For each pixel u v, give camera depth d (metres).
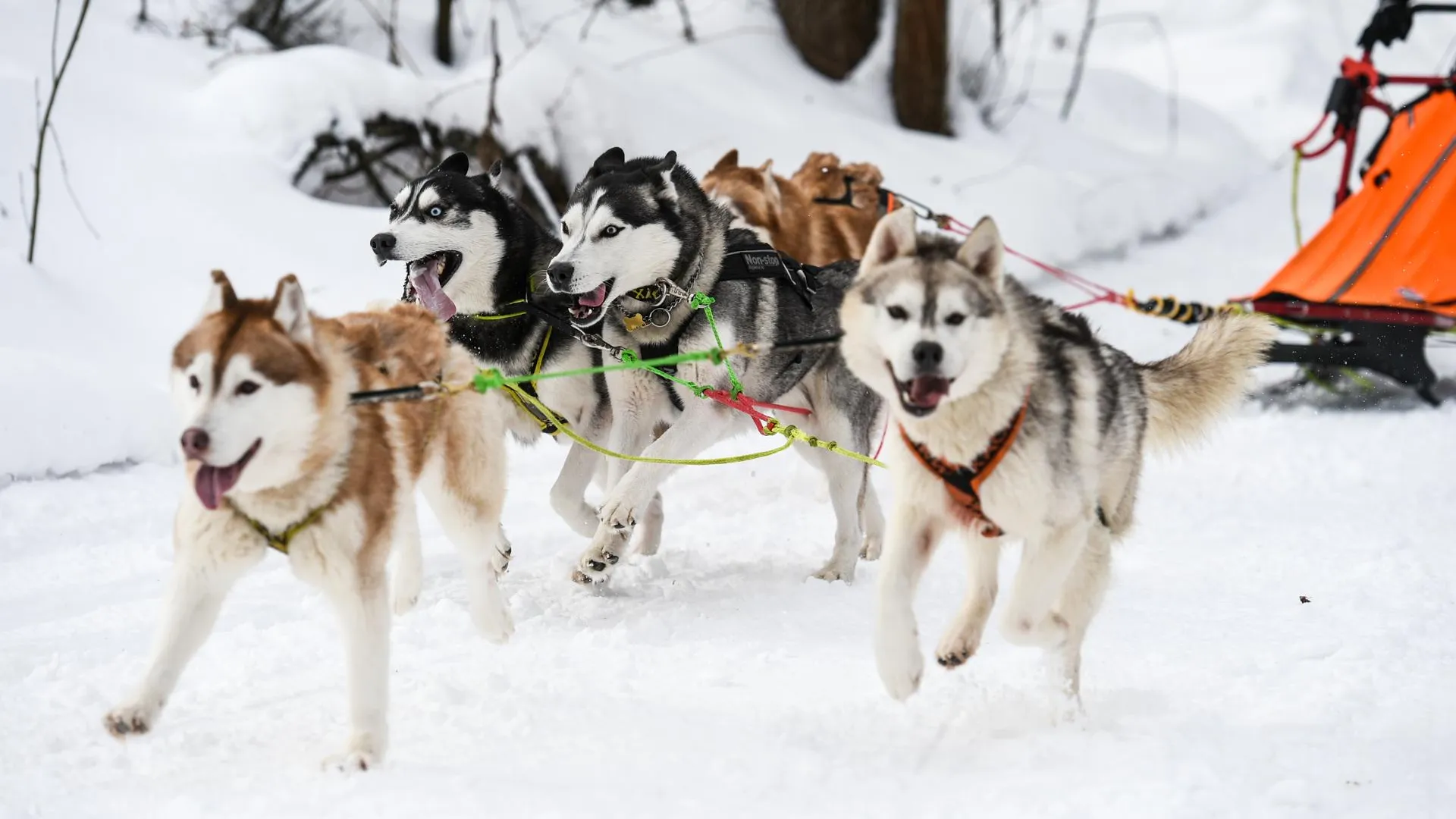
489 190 7.18
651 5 18.78
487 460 5.39
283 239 11.55
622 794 4.10
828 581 7.00
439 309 7.20
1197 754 4.31
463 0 16.69
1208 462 9.43
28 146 11.53
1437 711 4.73
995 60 20.92
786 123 16.17
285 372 4.13
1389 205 10.92
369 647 4.40
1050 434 4.50
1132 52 24.17
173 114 12.61
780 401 7.23
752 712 4.87
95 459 8.61
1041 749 4.39
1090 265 15.66
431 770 4.29
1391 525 7.75
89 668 5.53
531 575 6.98
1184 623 6.07
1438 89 11.08
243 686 5.25
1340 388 11.53
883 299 4.47
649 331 6.82
